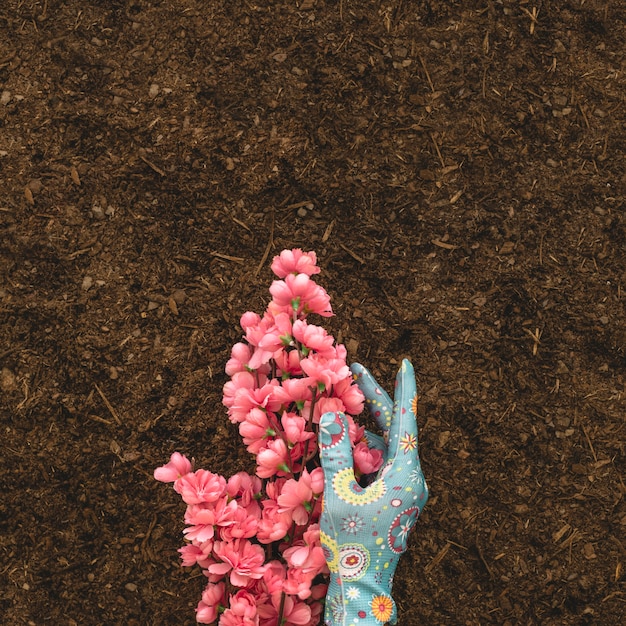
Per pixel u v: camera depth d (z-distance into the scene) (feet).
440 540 4.12
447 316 4.19
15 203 4.14
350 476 3.58
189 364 4.13
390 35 4.24
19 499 4.08
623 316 4.21
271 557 3.88
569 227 4.22
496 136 4.23
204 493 3.60
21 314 4.12
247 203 4.18
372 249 4.19
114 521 4.08
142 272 4.15
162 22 4.20
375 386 3.85
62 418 4.10
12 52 4.17
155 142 4.17
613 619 4.12
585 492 4.15
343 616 3.57
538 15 4.26
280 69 4.21
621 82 4.25
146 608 4.07
